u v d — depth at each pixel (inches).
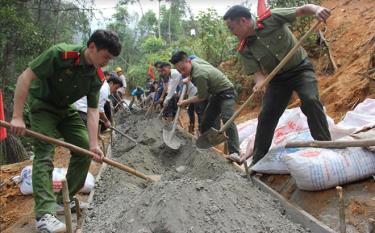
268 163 180.9
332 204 145.8
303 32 378.3
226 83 226.5
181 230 124.7
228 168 200.1
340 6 413.1
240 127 257.3
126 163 253.4
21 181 229.1
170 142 265.6
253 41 174.1
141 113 525.3
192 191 139.3
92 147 154.6
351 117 203.9
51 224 138.6
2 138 150.7
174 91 346.3
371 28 343.3
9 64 515.2
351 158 149.9
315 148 160.1
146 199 143.9
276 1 418.9
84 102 227.1
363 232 128.5
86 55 141.5
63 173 195.3
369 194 143.2
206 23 526.0
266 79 163.2
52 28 655.8
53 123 154.2
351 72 295.3
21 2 518.3
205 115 243.6
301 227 135.2
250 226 129.7
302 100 168.7
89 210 166.9
